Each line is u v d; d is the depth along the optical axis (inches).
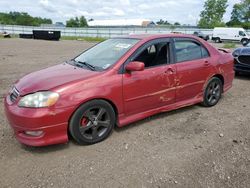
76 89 138.0
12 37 1657.2
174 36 186.7
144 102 167.6
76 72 153.9
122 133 165.2
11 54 606.2
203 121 186.2
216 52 214.2
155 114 190.9
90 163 132.1
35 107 130.6
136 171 125.7
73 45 1019.9
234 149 146.9
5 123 176.1
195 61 194.1
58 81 140.8
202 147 148.9
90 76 145.9
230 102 231.1
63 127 137.2
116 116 159.8
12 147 145.6
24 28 2204.7
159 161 134.3
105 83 147.3
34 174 122.8
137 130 169.8
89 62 171.2
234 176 122.1
